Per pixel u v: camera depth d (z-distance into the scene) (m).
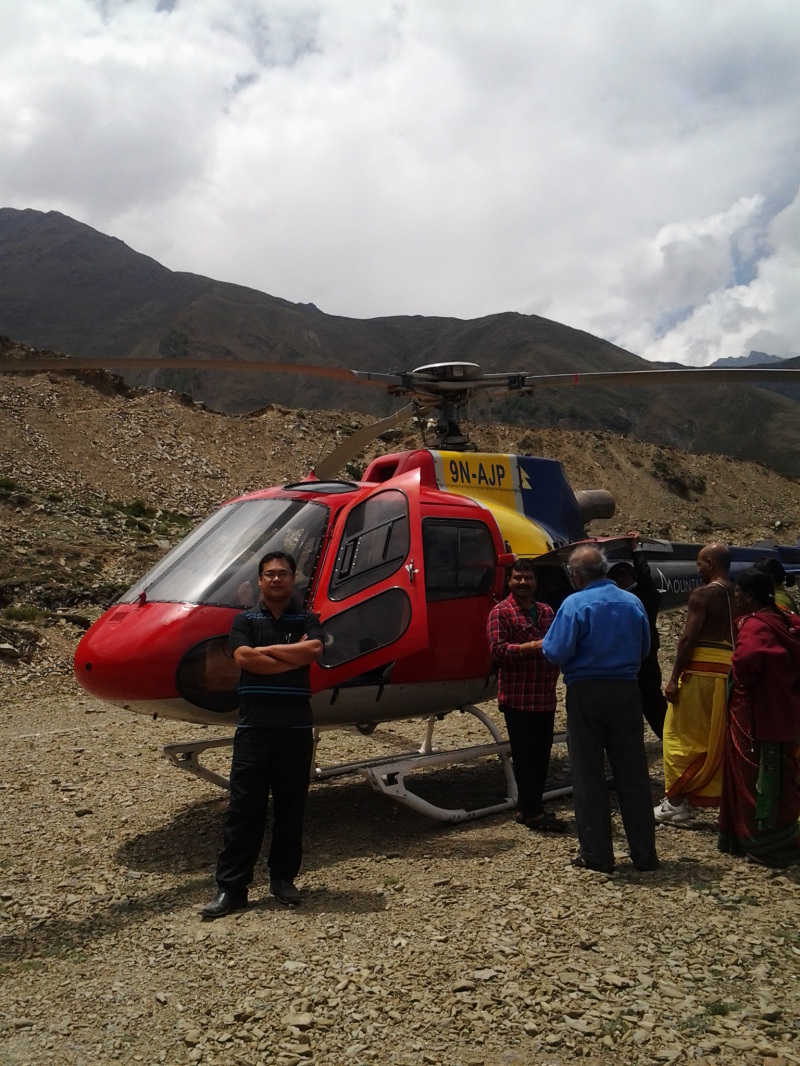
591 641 5.16
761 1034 3.25
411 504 6.48
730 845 5.31
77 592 16.03
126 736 9.30
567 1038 3.25
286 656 4.70
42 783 7.43
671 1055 3.12
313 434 35.59
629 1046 3.19
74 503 23.28
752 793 5.14
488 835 5.91
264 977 3.83
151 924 4.54
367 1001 3.57
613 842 5.70
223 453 32.31
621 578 6.74
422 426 8.55
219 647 5.71
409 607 6.10
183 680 5.63
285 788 4.78
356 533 6.20
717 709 5.71
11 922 4.64
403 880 5.05
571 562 5.45
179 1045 3.33
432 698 6.70
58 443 28.31
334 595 5.97
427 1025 3.37
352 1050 3.21
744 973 3.73
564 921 4.31
